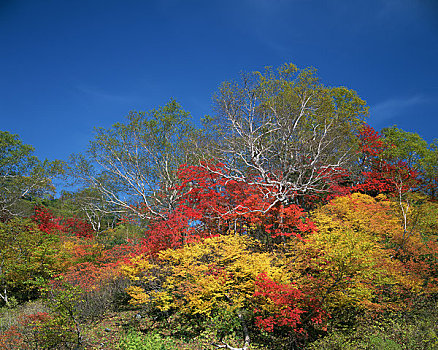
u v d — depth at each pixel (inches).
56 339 419.2
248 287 457.4
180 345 442.6
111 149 881.5
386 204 637.9
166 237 633.6
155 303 522.3
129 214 898.7
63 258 711.1
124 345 421.7
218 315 469.4
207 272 488.7
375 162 967.6
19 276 634.2
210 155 761.0
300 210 624.4
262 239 646.5
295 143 783.1
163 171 884.0
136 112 898.1
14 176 1155.9
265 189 708.7
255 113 797.2
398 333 371.2
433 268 478.9
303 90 796.6
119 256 731.4
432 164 893.8
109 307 583.5
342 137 847.1
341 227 522.6
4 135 1148.5
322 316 410.0
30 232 712.4
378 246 484.7
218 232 676.7
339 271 396.8
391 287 448.1
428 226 556.1
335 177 816.9
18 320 503.5
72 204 1157.7
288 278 454.0
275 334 444.8
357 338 381.4
